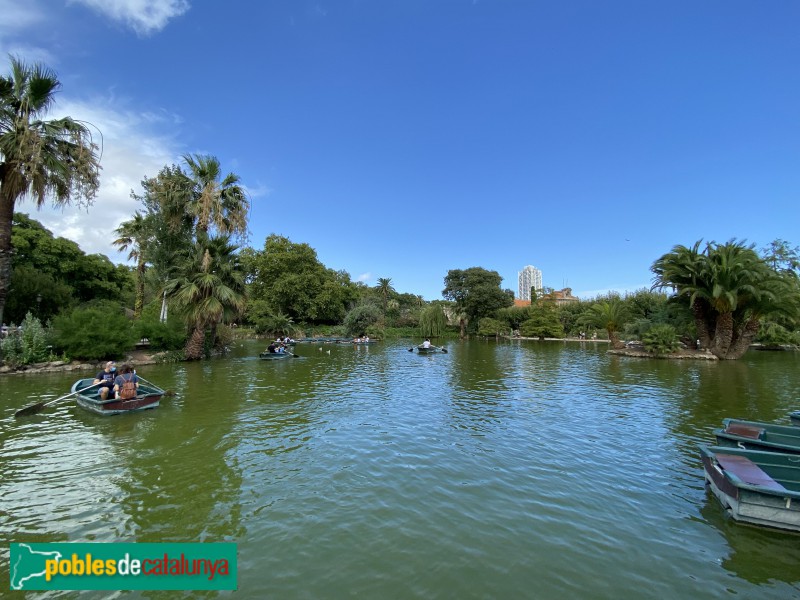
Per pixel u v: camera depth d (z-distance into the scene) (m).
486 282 69.88
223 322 27.88
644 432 10.46
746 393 16.11
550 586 4.44
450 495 6.69
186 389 15.94
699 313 32.88
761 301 29.19
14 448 8.81
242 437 9.71
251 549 5.11
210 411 12.27
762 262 30.05
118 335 21.02
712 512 6.15
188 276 25.11
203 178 27.31
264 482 7.14
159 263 28.14
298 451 8.77
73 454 8.45
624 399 14.84
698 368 24.97
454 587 4.41
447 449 9.02
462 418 11.82
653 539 5.40
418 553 5.04
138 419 11.24
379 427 10.74
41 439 9.42
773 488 5.89
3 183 17.03
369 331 57.94
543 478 7.44
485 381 19.28
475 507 6.27
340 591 4.33
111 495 6.58
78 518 5.84
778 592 4.38
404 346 45.56
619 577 4.61
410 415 12.14
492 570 4.71
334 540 5.32
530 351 38.94
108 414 11.45
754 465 6.54
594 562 4.89
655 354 32.50
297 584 4.45
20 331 19.94
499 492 6.82
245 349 36.81
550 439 9.82
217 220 26.36
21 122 16.41
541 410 12.95
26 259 32.31
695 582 4.54
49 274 31.12
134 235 32.78
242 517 5.91
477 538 5.40
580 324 61.22
